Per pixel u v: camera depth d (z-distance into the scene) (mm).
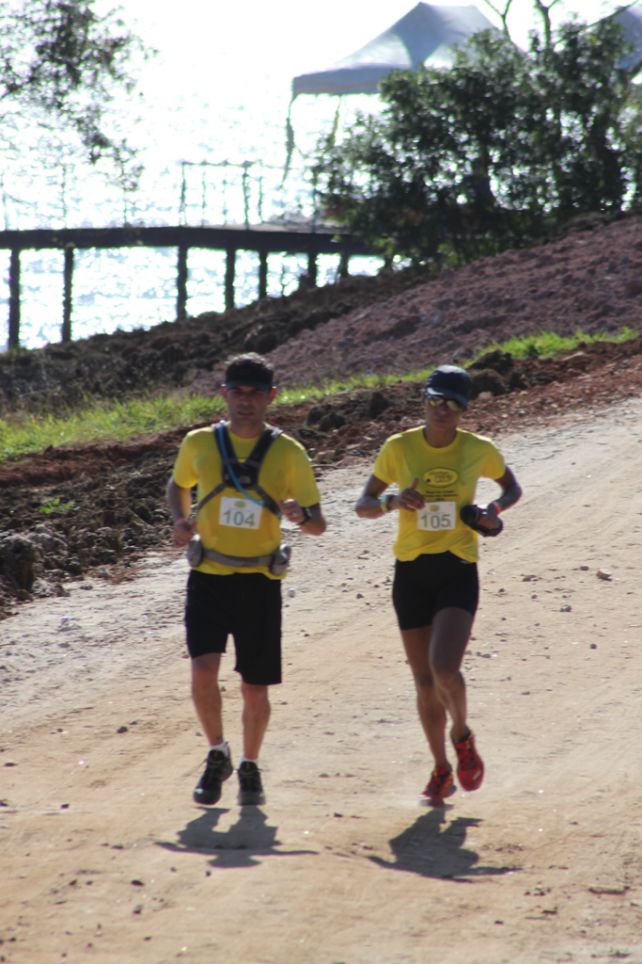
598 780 23719
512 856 19688
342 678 30766
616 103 125750
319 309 108812
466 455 22203
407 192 124875
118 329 126812
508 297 91500
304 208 152875
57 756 26016
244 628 22000
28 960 14828
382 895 17328
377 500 22641
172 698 29641
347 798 22938
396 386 68688
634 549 40312
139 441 65875
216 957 14859
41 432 72562
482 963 15156
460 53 126000
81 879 17656
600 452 52062
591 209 125375
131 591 38719
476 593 22344
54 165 142375
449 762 25000
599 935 16359
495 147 125000
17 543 39750
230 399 21578
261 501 21641
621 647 32281
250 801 22297
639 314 82188
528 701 28703
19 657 32938
